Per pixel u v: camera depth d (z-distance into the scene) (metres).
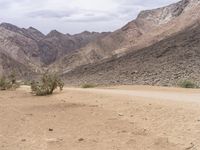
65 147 11.95
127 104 18.45
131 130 13.70
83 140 12.73
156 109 16.08
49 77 30.52
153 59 94.38
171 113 14.88
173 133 12.66
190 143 11.59
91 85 44.28
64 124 15.45
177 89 30.97
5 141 12.80
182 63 78.69
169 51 97.38
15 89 39.94
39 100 25.52
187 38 105.06
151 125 13.97
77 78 103.81
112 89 33.97
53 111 19.11
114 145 12.02
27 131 14.31
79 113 17.84
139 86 37.75
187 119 13.66
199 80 57.78
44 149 11.74
